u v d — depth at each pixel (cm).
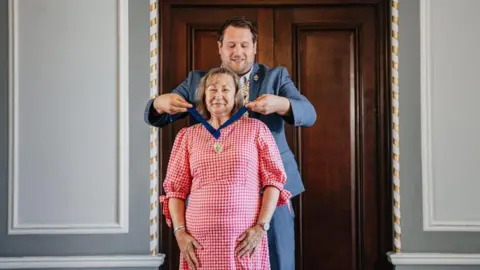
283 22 349
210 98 218
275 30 349
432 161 333
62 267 328
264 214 212
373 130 345
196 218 210
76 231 331
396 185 332
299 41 348
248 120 221
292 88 249
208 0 346
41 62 338
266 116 246
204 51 348
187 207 216
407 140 335
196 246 208
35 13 339
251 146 215
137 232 333
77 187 334
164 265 342
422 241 331
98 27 339
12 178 333
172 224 226
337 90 347
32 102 337
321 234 345
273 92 248
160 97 232
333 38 349
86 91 338
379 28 346
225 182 209
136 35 339
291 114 230
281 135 248
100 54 339
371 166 345
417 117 335
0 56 337
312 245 345
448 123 334
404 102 336
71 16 340
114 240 332
